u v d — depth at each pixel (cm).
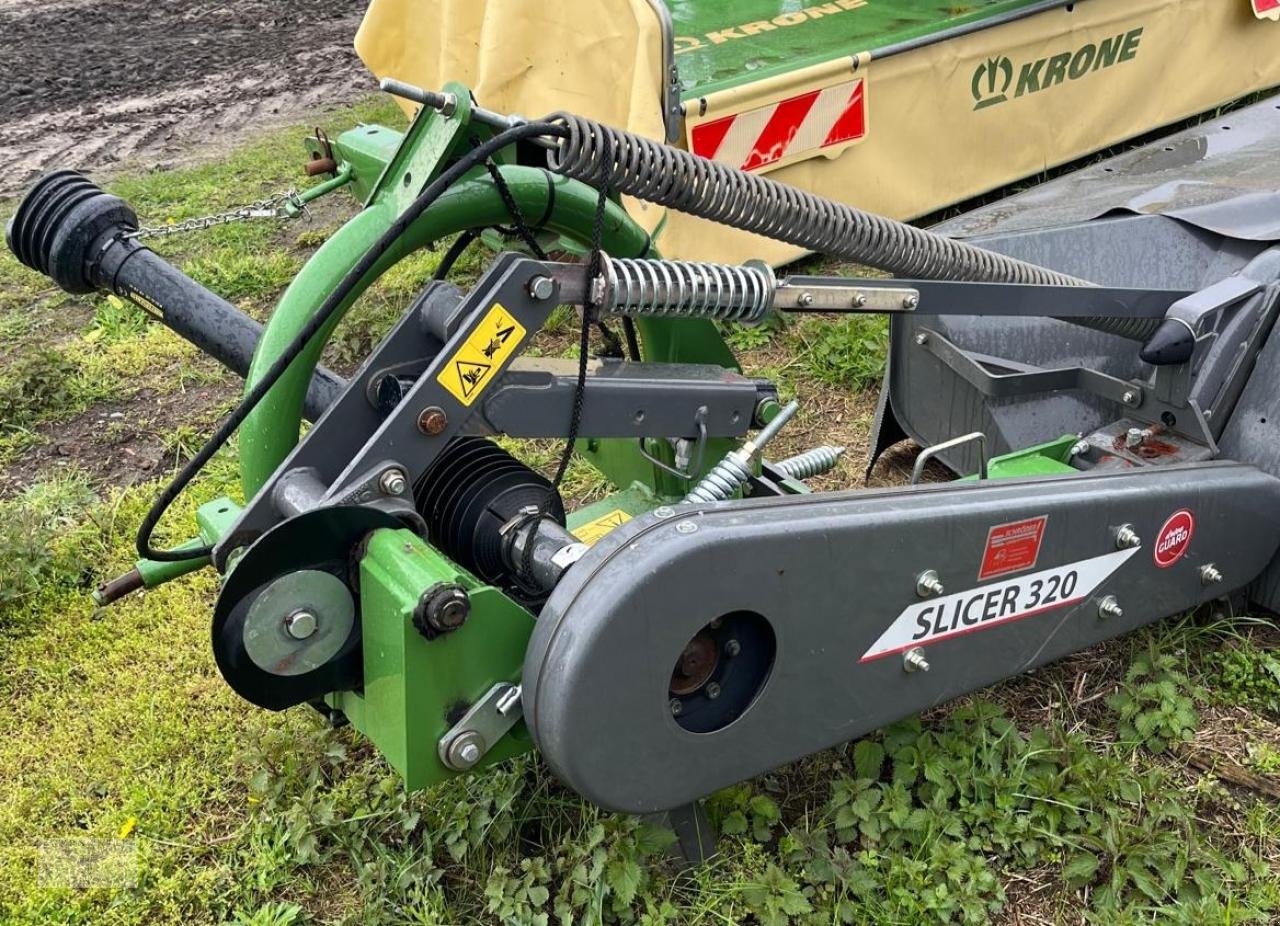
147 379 466
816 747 227
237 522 221
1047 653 255
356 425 232
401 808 250
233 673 193
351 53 927
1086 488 246
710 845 238
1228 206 338
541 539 217
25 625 327
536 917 224
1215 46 621
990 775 255
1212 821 255
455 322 215
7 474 405
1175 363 279
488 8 466
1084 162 599
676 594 194
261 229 595
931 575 225
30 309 531
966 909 230
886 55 481
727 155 448
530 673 194
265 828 254
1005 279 275
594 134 208
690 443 265
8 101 827
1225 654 296
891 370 359
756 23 531
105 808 266
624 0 418
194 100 824
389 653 195
